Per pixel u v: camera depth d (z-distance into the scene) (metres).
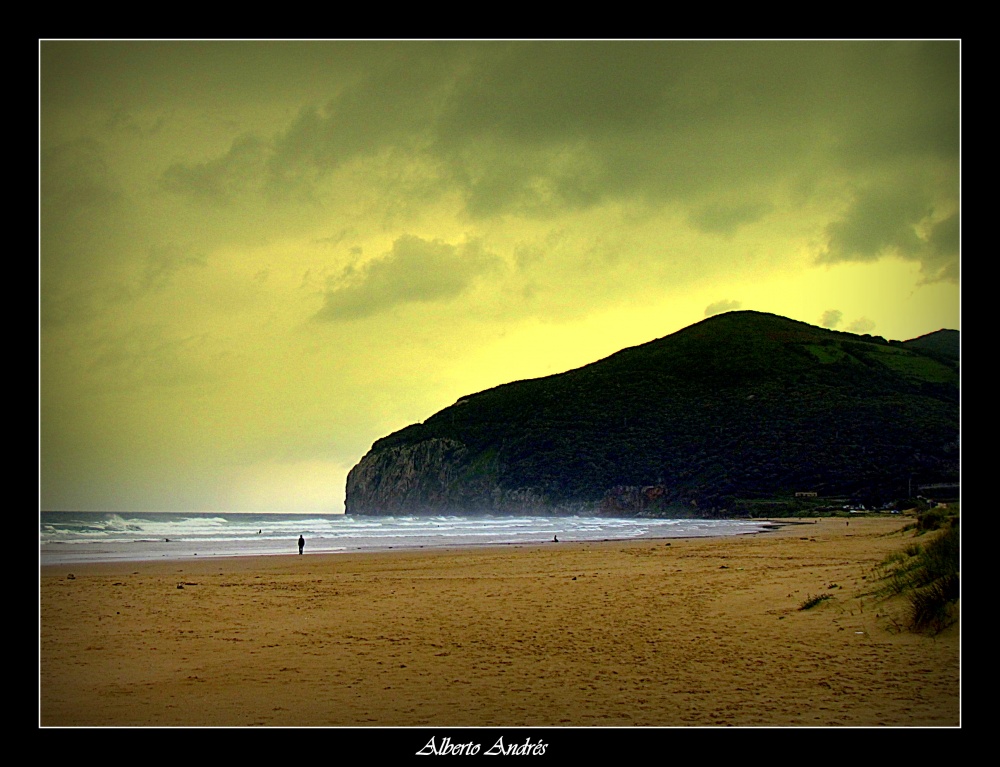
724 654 10.45
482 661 10.59
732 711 8.34
